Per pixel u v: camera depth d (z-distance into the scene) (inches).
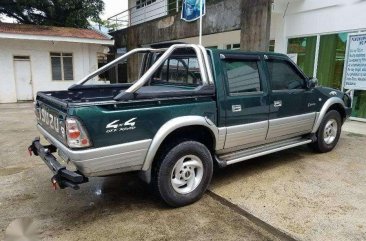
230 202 139.1
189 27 477.4
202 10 423.2
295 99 180.1
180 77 167.9
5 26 602.9
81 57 655.8
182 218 128.3
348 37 308.5
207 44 583.5
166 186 130.7
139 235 115.6
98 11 793.6
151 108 123.5
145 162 125.0
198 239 113.3
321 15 344.2
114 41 682.2
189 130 139.7
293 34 379.2
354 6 310.2
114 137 115.7
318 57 356.5
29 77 606.9
